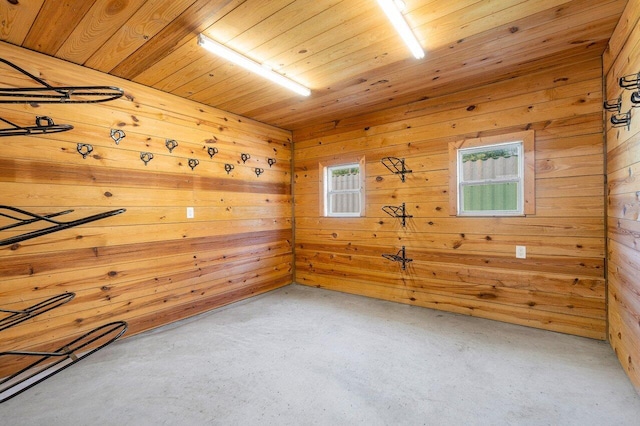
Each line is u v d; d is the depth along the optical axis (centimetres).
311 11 197
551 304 280
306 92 314
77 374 223
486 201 319
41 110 238
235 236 380
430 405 186
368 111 381
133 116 290
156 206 307
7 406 189
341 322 312
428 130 343
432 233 342
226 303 368
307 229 448
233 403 191
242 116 393
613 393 194
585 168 264
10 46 225
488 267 310
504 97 299
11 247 225
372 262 388
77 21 202
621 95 214
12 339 225
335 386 206
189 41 227
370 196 388
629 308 205
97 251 267
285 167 451
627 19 195
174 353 253
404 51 244
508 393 196
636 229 190
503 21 208
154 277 304
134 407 188
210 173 355
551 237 279
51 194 243
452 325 299
